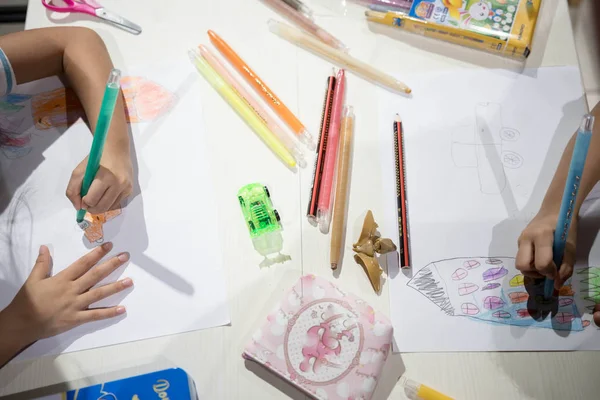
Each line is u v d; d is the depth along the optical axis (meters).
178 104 0.76
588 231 0.67
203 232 0.69
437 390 0.61
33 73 0.77
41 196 0.71
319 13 0.83
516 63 0.78
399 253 0.67
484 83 0.76
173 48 0.80
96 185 0.66
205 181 0.72
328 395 0.60
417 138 0.73
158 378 0.60
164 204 0.70
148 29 0.82
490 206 0.69
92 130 0.73
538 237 0.64
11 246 0.68
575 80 0.76
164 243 0.68
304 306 0.63
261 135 0.74
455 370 0.62
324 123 0.74
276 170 0.73
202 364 0.63
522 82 0.76
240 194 0.70
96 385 0.60
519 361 0.62
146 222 0.69
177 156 0.73
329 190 0.71
